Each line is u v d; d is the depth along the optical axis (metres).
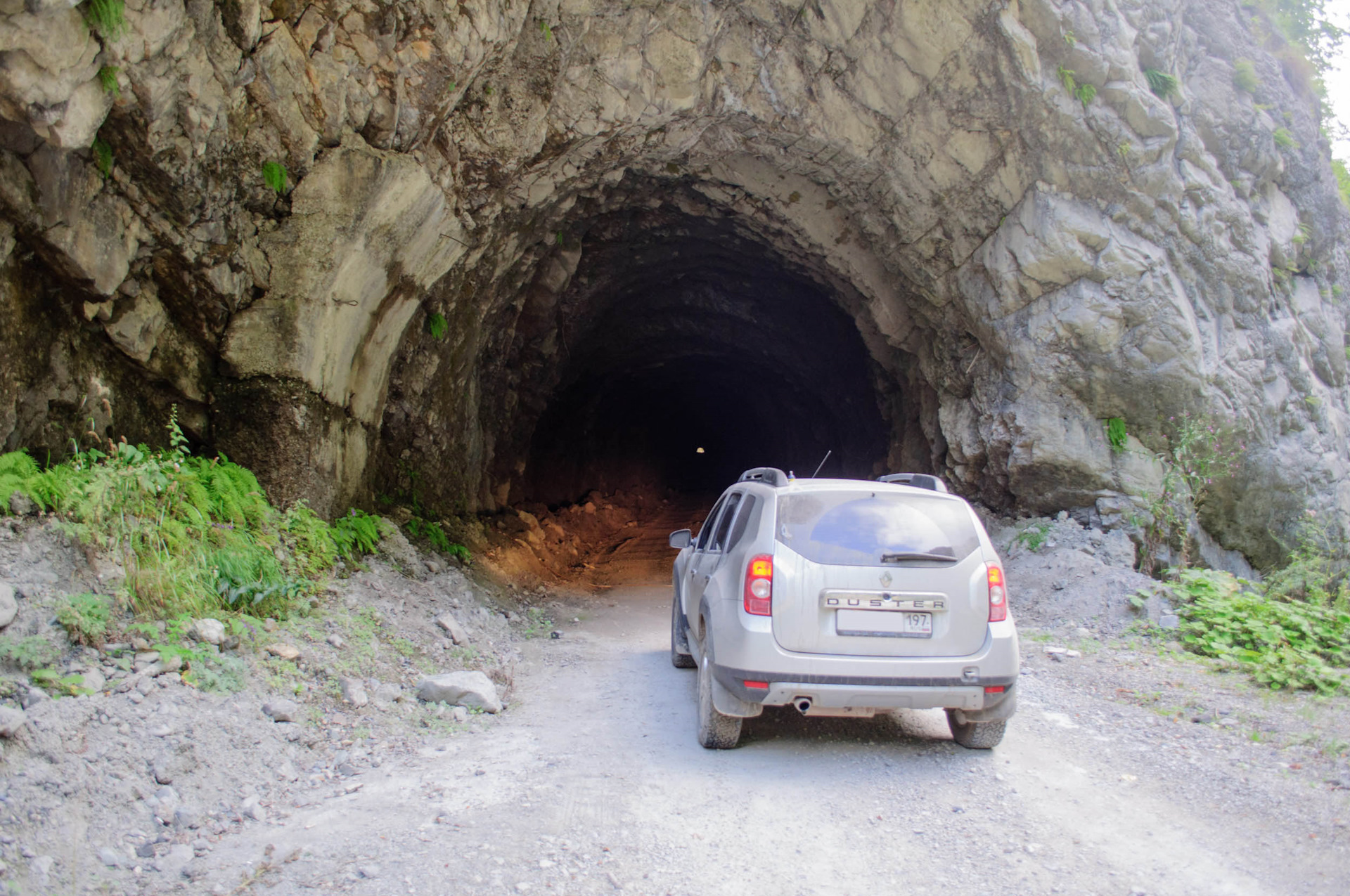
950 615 4.60
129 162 5.84
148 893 3.10
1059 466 10.90
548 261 14.45
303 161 7.29
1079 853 3.54
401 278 9.15
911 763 4.71
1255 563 11.48
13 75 4.62
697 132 11.19
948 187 11.12
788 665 4.50
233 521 6.56
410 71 7.60
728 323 20.23
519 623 9.52
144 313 6.56
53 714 3.80
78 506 5.07
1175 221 10.45
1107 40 9.81
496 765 4.66
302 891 3.14
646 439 35.69
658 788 4.32
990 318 11.55
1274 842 3.56
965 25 9.63
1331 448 11.61
